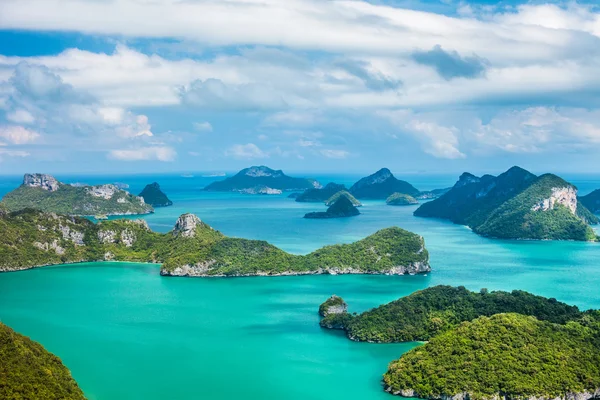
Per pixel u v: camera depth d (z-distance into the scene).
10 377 179.50
